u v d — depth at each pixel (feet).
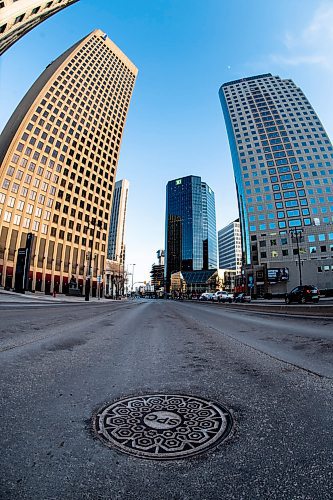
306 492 4.45
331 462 5.30
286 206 269.64
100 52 306.96
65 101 249.75
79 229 250.78
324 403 8.40
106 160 294.25
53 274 219.82
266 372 12.03
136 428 6.70
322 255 248.32
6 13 79.61
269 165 285.64
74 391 9.41
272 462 5.29
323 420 7.22
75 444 5.95
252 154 294.05
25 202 205.36
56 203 229.25
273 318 42.86
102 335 23.26
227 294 184.34
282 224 265.75
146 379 10.91
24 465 5.18
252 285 240.73
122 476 4.87
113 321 36.47
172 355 15.55
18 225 199.72
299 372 12.03
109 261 327.06
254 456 5.48
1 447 5.81
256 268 238.48
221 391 9.51
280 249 260.01
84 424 6.91
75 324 31.40
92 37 302.04
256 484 4.65
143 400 8.59
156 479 4.79
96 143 281.95
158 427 6.75
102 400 8.58
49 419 7.18
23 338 20.57
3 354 15.08
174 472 4.98
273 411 7.79
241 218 302.86
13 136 212.23
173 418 7.28
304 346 18.45
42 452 5.63
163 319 41.27
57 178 232.12
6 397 8.77
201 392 9.39
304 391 9.52
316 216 263.08
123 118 331.36
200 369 12.53
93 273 262.67
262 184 281.33
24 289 135.44
